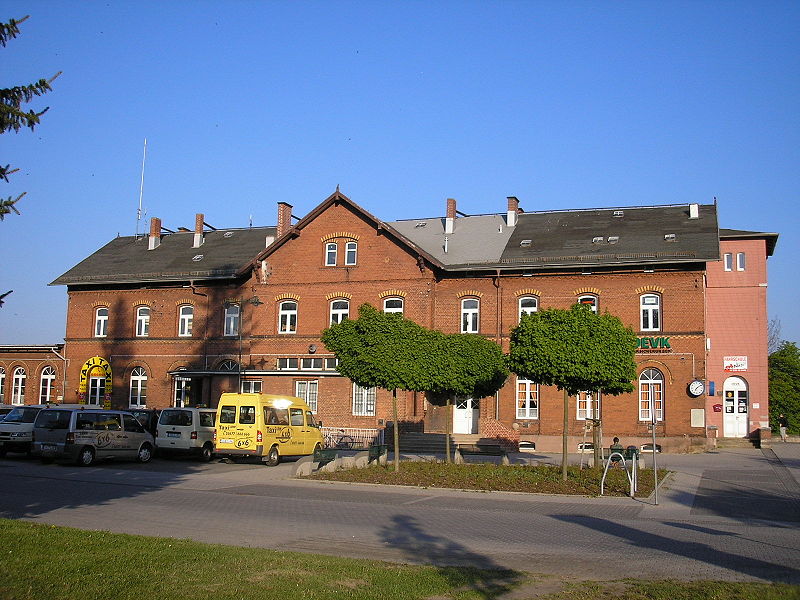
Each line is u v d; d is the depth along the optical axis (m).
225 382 42.59
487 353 27.84
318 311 41.41
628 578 11.38
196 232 48.78
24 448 30.08
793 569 12.12
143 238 51.28
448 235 43.06
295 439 31.48
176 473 26.55
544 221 42.81
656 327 36.41
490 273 39.03
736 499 20.83
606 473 23.11
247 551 12.25
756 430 42.66
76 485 22.30
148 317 45.53
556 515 17.89
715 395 45.06
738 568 12.16
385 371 25.91
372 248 40.75
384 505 19.36
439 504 19.66
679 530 15.88
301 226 42.19
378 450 29.25
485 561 12.68
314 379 41.00
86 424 28.28
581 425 36.72
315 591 9.94
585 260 37.06
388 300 40.25
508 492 21.84
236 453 29.50
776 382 50.09
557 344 23.02
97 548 11.98
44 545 12.00
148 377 44.75
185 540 13.16
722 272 45.94
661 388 35.97
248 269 42.62
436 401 39.50
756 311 45.25
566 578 11.35
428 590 10.30
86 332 46.56
